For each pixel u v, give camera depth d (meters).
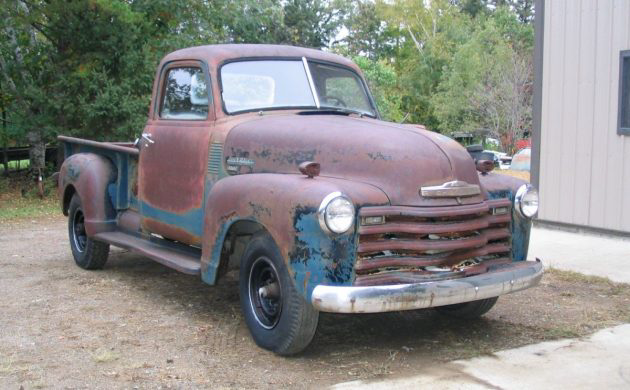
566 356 4.49
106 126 15.34
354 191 4.12
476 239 4.35
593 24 8.89
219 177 5.23
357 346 4.75
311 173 4.32
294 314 4.25
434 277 4.17
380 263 4.09
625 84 8.52
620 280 6.58
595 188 8.94
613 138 8.70
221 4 17.06
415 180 4.22
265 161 4.88
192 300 6.01
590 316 5.43
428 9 45.22
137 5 15.70
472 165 4.52
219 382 4.07
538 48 9.55
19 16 14.77
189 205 5.55
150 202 6.11
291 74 5.72
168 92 6.09
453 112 32.69
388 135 4.48
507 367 4.29
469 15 50.59
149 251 5.88
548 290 6.28
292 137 4.79
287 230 4.14
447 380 4.06
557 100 9.37
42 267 7.47
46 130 15.26
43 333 5.05
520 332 5.05
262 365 4.35
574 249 8.05
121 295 6.18
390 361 4.42
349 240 4.01
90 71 14.91
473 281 4.19
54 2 14.31
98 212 6.83
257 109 5.47
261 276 4.66
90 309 5.71
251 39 18.88
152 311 5.66
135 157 6.67
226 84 5.53
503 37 36.47
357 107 5.96
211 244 4.86
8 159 19.06
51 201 14.57
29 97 15.34
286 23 45.03
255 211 4.41
